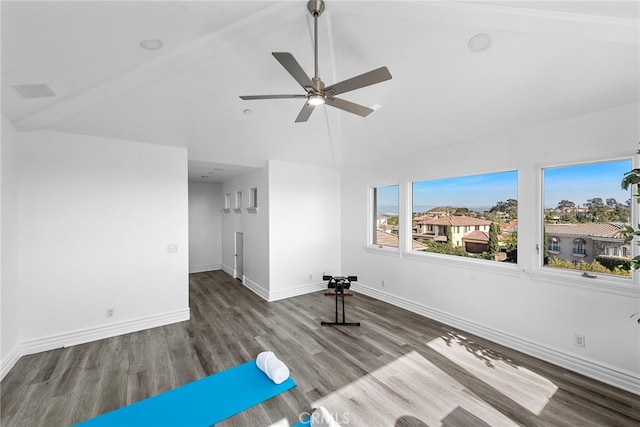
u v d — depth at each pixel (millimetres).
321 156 4871
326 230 5492
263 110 3350
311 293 5238
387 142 4109
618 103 2373
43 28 1682
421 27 2111
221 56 2393
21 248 2957
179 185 3949
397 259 4504
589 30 1821
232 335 3443
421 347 3113
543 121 2822
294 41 2279
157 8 1668
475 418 2039
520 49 2172
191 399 2252
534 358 2875
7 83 2158
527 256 2984
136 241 3621
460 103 2916
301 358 2887
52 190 3129
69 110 2711
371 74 1688
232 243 6586
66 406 2168
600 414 2066
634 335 2330
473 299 3469
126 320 3531
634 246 2387
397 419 2033
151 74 2381
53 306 3111
